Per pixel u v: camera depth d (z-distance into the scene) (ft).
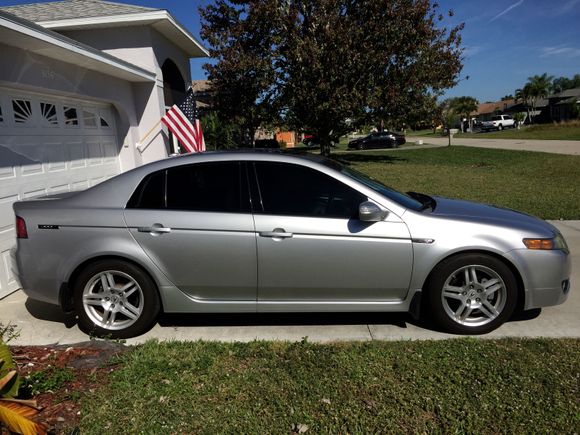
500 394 9.61
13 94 19.63
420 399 9.54
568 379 10.11
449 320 12.57
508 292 12.32
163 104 35.40
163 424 8.98
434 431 8.60
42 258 12.62
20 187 19.49
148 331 13.41
